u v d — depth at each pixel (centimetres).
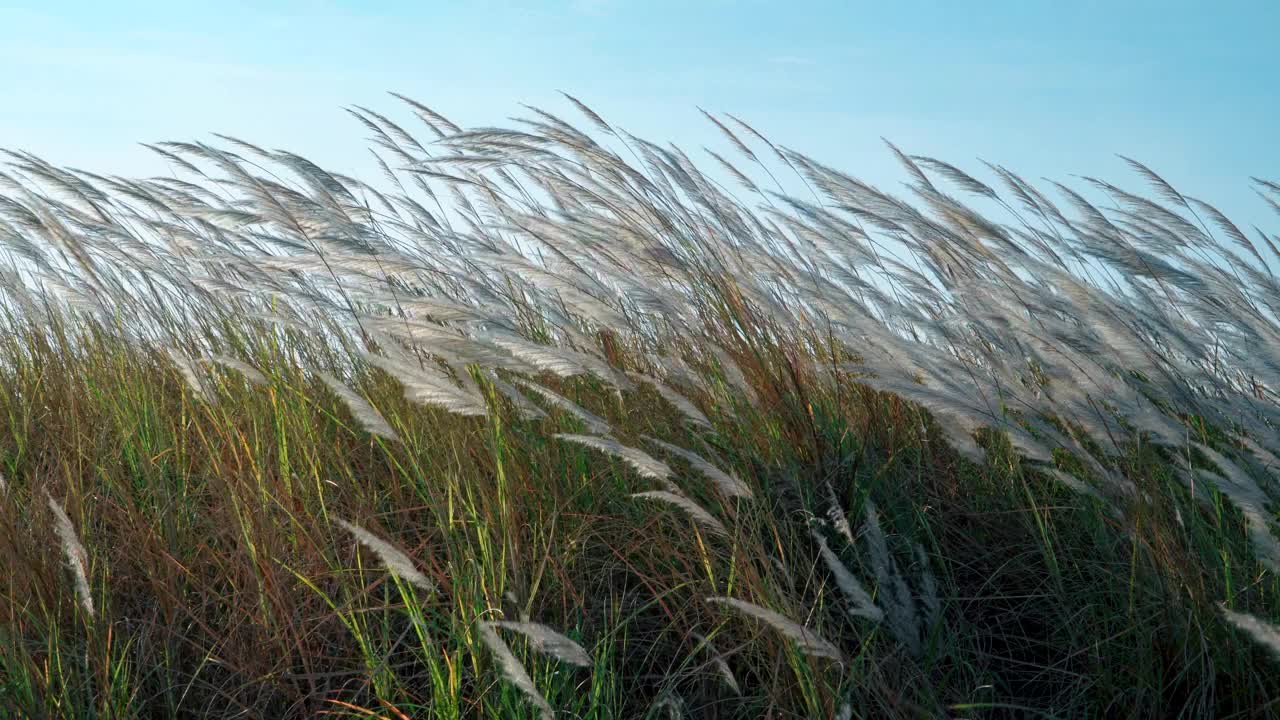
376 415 337
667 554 359
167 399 480
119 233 502
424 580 303
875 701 311
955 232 453
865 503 363
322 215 446
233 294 464
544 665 312
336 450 416
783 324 444
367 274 423
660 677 329
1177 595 323
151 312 518
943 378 383
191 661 332
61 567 334
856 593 315
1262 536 305
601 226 459
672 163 517
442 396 332
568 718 302
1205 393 393
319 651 330
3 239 498
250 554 341
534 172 517
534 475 400
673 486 328
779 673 317
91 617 316
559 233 459
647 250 443
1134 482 363
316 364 492
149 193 510
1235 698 303
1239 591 328
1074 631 342
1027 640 346
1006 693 329
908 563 378
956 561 377
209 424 434
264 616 327
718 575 352
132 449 425
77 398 482
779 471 394
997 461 416
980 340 429
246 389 439
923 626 346
